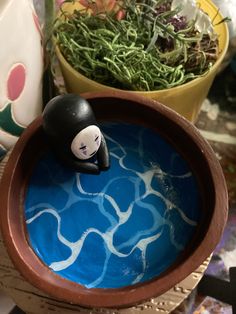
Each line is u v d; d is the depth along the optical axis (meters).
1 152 0.19
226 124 0.25
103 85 0.19
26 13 0.17
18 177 0.16
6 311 0.19
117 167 0.17
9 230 0.15
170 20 0.20
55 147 0.16
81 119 0.15
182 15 0.21
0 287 0.17
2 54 0.16
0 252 0.17
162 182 0.17
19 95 0.18
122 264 0.16
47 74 0.21
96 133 0.15
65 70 0.20
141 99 0.17
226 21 0.21
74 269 0.16
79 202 0.17
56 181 0.17
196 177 0.17
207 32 0.21
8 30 0.16
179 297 0.16
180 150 0.17
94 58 0.19
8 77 0.17
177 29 0.20
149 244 0.16
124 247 0.16
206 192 0.16
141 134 0.18
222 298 0.19
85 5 0.22
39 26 0.19
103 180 0.17
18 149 0.16
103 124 0.18
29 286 0.16
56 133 0.15
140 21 0.20
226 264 0.22
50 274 0.15
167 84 0.19
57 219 0.16
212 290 0.20
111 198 0.17
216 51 0.21
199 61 0.20
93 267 0.16
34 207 0.17
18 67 0.17
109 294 0.14
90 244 0.16
